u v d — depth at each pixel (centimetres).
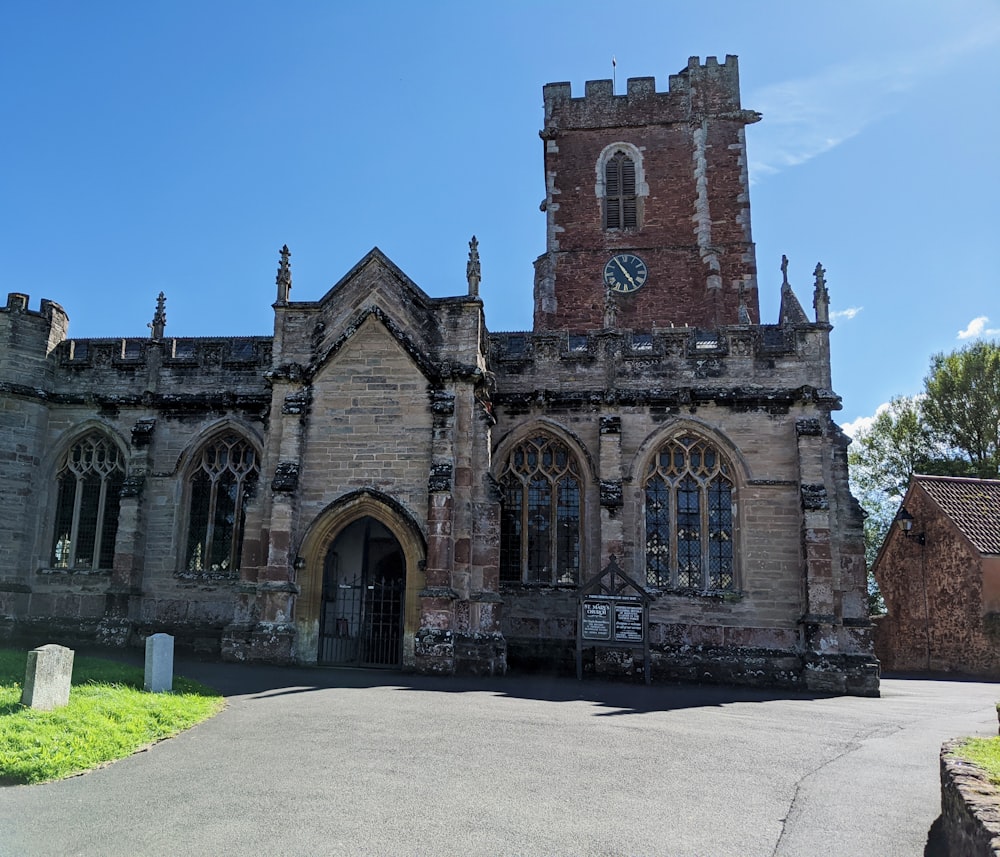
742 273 3769
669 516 2522
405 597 2227
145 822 872
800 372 2533
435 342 2392
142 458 2702
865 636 2302
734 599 2412
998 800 689
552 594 2497
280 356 2462
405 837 834
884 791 1044
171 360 2814
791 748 1304
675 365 2588
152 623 2617
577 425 2586
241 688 1767
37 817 885
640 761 1164
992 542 3341
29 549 2698
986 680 3002
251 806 927
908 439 5247
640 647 2183
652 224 3897
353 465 2334
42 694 1255
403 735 1291
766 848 827
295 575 2280
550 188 4028
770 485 2461
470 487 2270
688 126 3972
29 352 2767
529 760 1148
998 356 4909
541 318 3878
